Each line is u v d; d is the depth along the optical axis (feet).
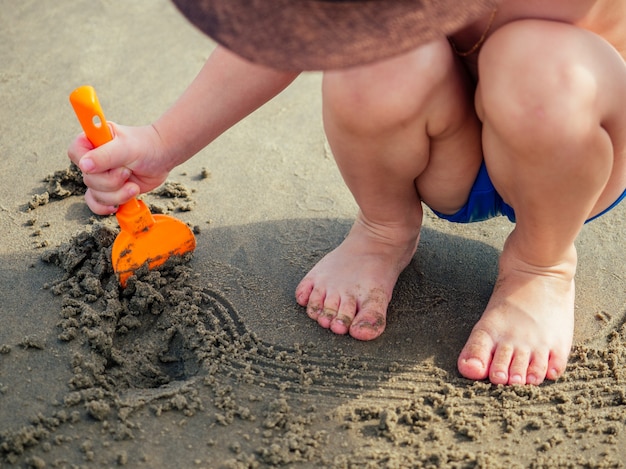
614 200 1.78
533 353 1.72
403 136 1.62
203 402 1.63
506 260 1.83
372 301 1.83
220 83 1.74
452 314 1.88
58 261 1.93
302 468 1.52
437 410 1.65
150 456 1.51
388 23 1.23
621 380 1.71
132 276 1.85
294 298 1.90
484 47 1.55
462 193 1.82
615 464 1.54
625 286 1.95
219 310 1.85
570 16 1.57
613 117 1.55
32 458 1.47
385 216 1.86
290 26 1.24
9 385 1.61
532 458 1.55
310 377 1.70
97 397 1.60
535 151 1.51
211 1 1.27
